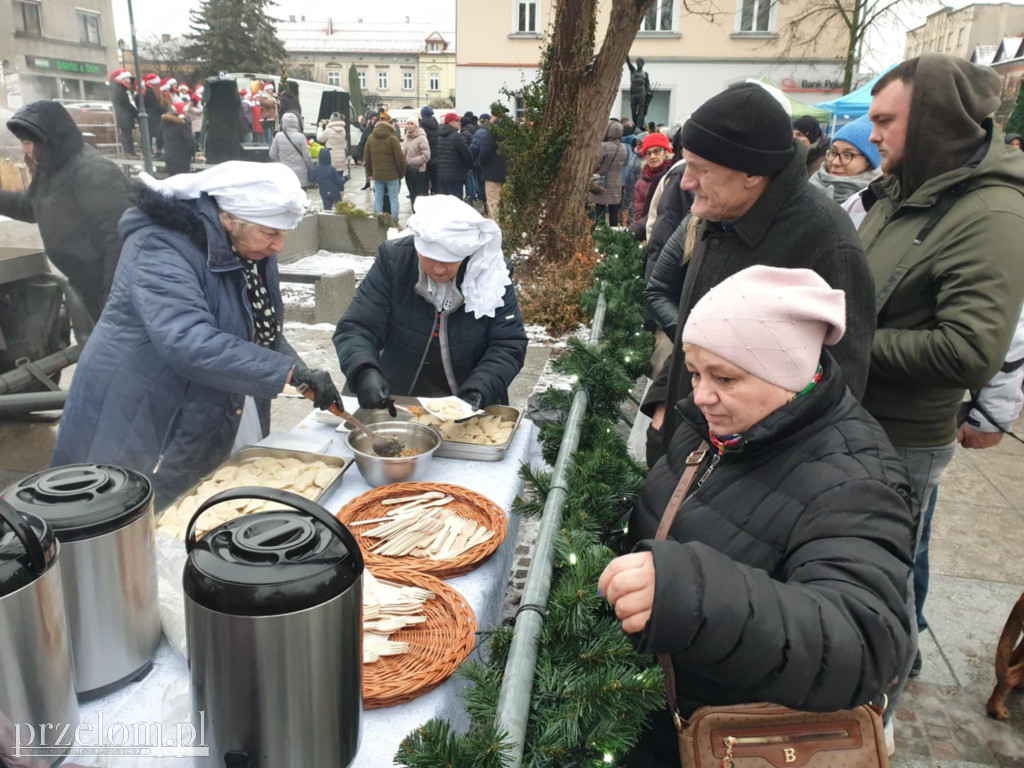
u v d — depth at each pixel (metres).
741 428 1.24
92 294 3.66
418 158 14.04
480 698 1.18
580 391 2.38
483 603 1.65
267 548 1.04
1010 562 3.62
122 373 2.18
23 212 3.60
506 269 2.85
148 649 1.32
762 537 1.20
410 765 1.00
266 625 0.96
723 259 2.01
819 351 1.21
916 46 46.69
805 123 4.04
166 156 6.60
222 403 2.34
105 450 2.21
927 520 2.54
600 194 11.27
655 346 3.44
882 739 1.19
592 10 8.16
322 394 2.12
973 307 1.92
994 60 32.94
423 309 2.83
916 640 1.63
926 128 2.05
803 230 1.83
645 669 1.20
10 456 4.11
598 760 1.11
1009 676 2.55
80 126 3.68
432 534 1.82
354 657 1.08
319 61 73.38
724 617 0.93
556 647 1.28
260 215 2.20
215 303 2.25
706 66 25.00
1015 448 4.93
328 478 2.06
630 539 1.61
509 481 2.22
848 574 1.04
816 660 0.94
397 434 2.34
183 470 2.31
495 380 2.77
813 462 1.19
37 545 1.01
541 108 8.45
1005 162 2.00
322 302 6.88
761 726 1.20
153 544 1.31
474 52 25.44
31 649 1.02
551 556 1.46
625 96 25.59
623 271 4.41
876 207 2.37
